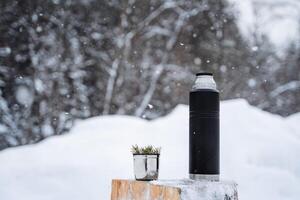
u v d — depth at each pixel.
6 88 13.93
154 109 16.00
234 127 6.06
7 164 6.01
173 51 16.64
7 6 14.30
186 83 16.41
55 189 5.38
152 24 16.67
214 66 16.83
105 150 6.04
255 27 18.25
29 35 14.31
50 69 14.23
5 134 13.48
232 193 2.24
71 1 15.06
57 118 13.95
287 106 19.19
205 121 2.38
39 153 6.25
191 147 2.41
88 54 15.43
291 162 5.69
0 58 14.04
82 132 6.98
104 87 15.46
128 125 6.99
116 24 15.89
